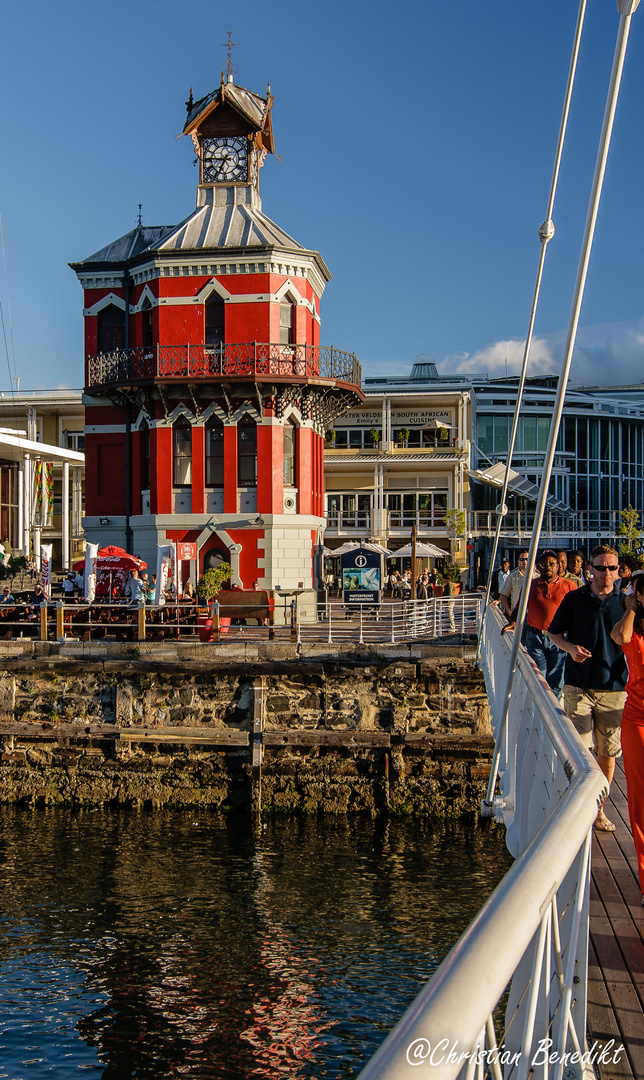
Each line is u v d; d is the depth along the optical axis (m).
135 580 27.62
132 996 13.93
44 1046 12.59
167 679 24.72
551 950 4.03
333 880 18.56
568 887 4.40
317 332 36.19
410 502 55.12
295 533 32.62
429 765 23.45
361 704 24.00
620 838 7.48
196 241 33.28
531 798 6.40
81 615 27.03
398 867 19.36
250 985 14.22
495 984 2.08
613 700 7.87
